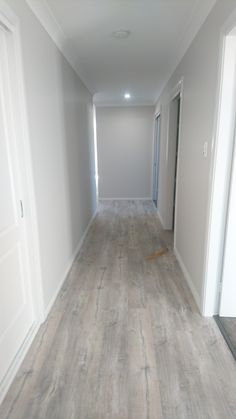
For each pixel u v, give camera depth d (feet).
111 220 16.16
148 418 4.30
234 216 5.86
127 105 20.15
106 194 21.97
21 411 4.43
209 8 6.03
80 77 11.82
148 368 5.26
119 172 21.49
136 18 6.91
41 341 6.00
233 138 5.56
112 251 11.27
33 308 6.46
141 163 21.25
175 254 10.74
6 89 5.02
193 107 7.67
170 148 13.37
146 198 22.02
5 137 5.02
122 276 9.05
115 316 6.89
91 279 8.86
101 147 20.97
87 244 12.14
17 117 5.29
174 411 4.42
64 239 8.92
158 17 6.83
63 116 8.76
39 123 6.38
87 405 4.53
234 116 5.47
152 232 13.79
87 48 8.95
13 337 5.40
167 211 14.10
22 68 5.28
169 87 12.49
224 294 6.47
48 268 7.13
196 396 4.67
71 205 9.98
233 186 5.70
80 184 11.89
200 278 7.02
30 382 4.95
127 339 6.06
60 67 8.36
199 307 7.09
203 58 6.61
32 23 5.87
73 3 6.09
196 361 5.42
